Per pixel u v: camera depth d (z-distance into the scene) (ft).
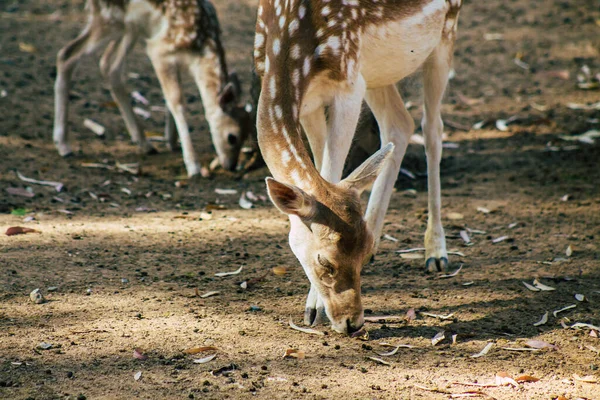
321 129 25.80
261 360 21.42
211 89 43.70
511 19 74.23
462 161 44.57
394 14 25.38
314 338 23.15
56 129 42.57
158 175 41.78
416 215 36.09
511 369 21.65
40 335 22.29
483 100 54.95
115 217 34.27
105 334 22.58
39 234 30.89
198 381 20.03
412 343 23.08
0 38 62.59
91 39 42.73
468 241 32.78
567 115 51.88
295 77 23.22
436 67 28.94
